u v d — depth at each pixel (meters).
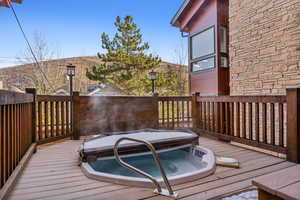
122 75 12.27
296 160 2.42
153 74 8.23
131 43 12.96
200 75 7.12
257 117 3.00
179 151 3.11
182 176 1.90
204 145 3.42
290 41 3.87
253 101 3.03
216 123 3.88
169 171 2.77
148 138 3.03
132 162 2.75
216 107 3.88
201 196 1.62
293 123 2.45
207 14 6.69
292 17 3.83
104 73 12.20
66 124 4.00
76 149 3.25
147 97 4.77
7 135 1.82
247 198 1.59
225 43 6.45
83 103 4.18
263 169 2.23
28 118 2.92
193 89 7.52
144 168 2.81
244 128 3.25
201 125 4.38
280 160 2.54
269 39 4.30
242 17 5.00
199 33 7.15
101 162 2.51
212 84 6.53
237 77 5.18
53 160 2.64
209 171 2.08
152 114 4.80
